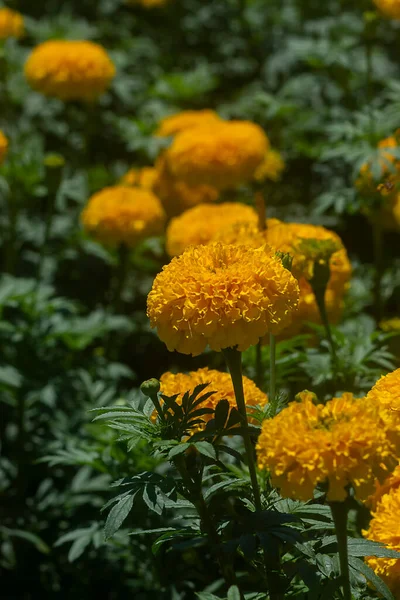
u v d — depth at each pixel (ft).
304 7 26.66
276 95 24.76
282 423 7.23
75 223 22.79
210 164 19.74
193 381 9.51
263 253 8.36
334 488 7.11
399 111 16.92
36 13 31.09
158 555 12.28
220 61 28.22
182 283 8.04
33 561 16.22
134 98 26.86
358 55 22.44
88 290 22.82
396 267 20.16
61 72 22.06
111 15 30.07
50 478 17.08
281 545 8.14
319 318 14.19
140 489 8.16
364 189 16.10
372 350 13.32
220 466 8.21
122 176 24.79
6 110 25.61
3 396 16.89
